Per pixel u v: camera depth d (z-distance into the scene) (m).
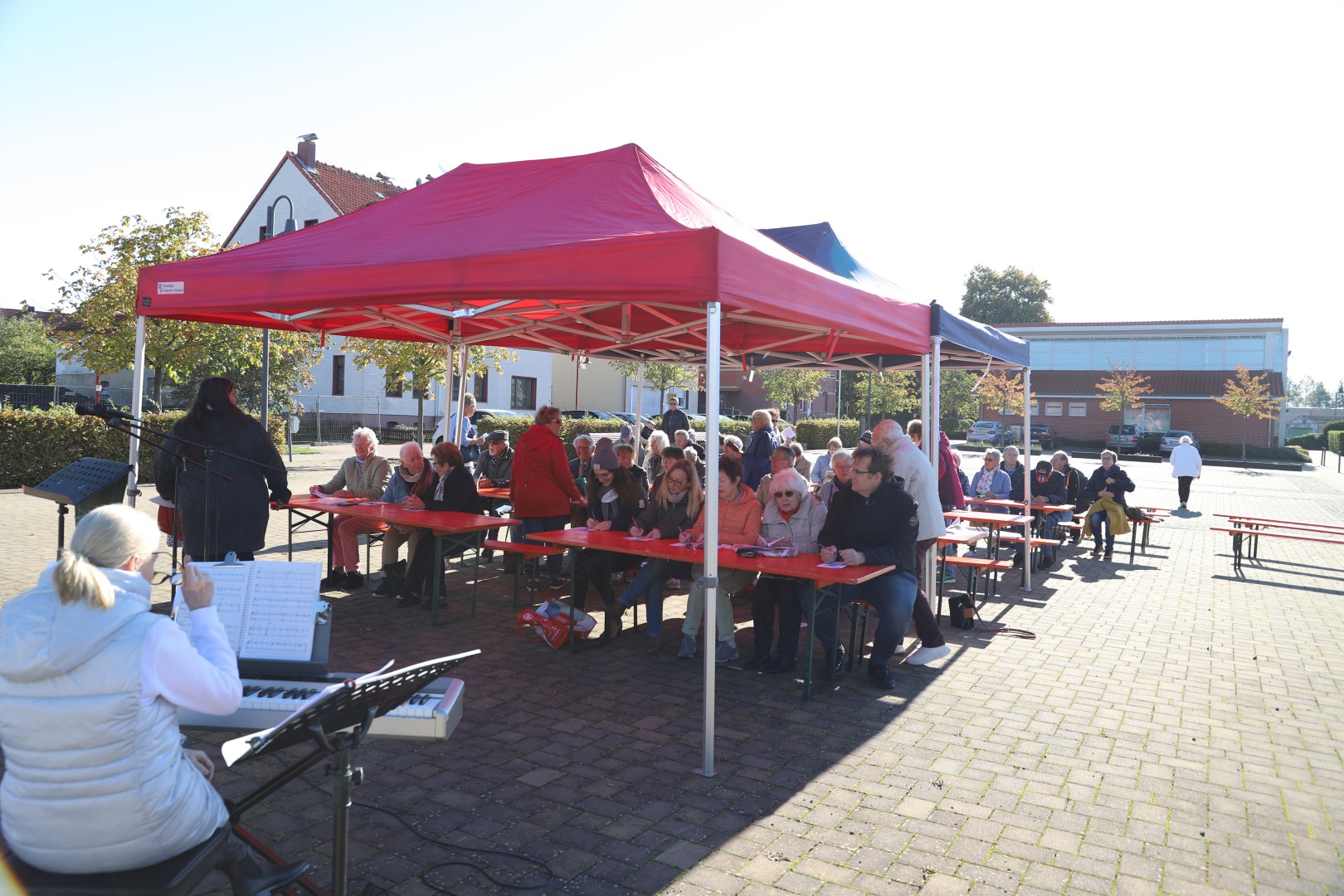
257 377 28.81
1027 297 67.56
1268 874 3.48
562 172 6.42
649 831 3.70
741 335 9.33
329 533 8.25
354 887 3.19
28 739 2.12
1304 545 13.91
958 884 3.33
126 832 2.16
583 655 6.33
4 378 41.41
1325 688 5.99
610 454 7.17
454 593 8.12
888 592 5.74
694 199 6.38
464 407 12.12
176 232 18.80
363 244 5.89
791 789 4.16
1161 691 5.84
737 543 6.23
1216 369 46.91
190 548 5.72
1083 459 39.97
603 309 7.41
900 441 6.67
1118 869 3.49
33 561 8.72
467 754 4.48
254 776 4.13
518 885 3.23
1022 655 6.70
